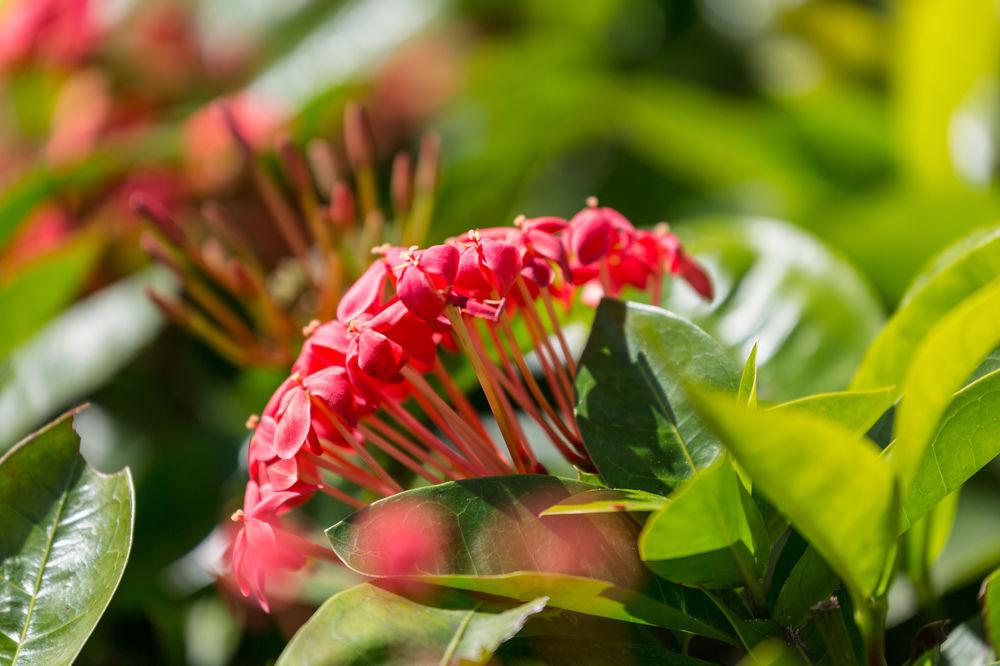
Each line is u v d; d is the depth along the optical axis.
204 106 1.08
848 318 0.78
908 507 0.66
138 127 1.04
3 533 0.67
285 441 0.65
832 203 1.06
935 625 0.66
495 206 0.95
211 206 0.82
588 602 0.64
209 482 0.83
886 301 0.88
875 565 0.62
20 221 0.94
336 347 0.66
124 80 1.05
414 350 0.65
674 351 0.67
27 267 0.85
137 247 0.94
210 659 0.80
